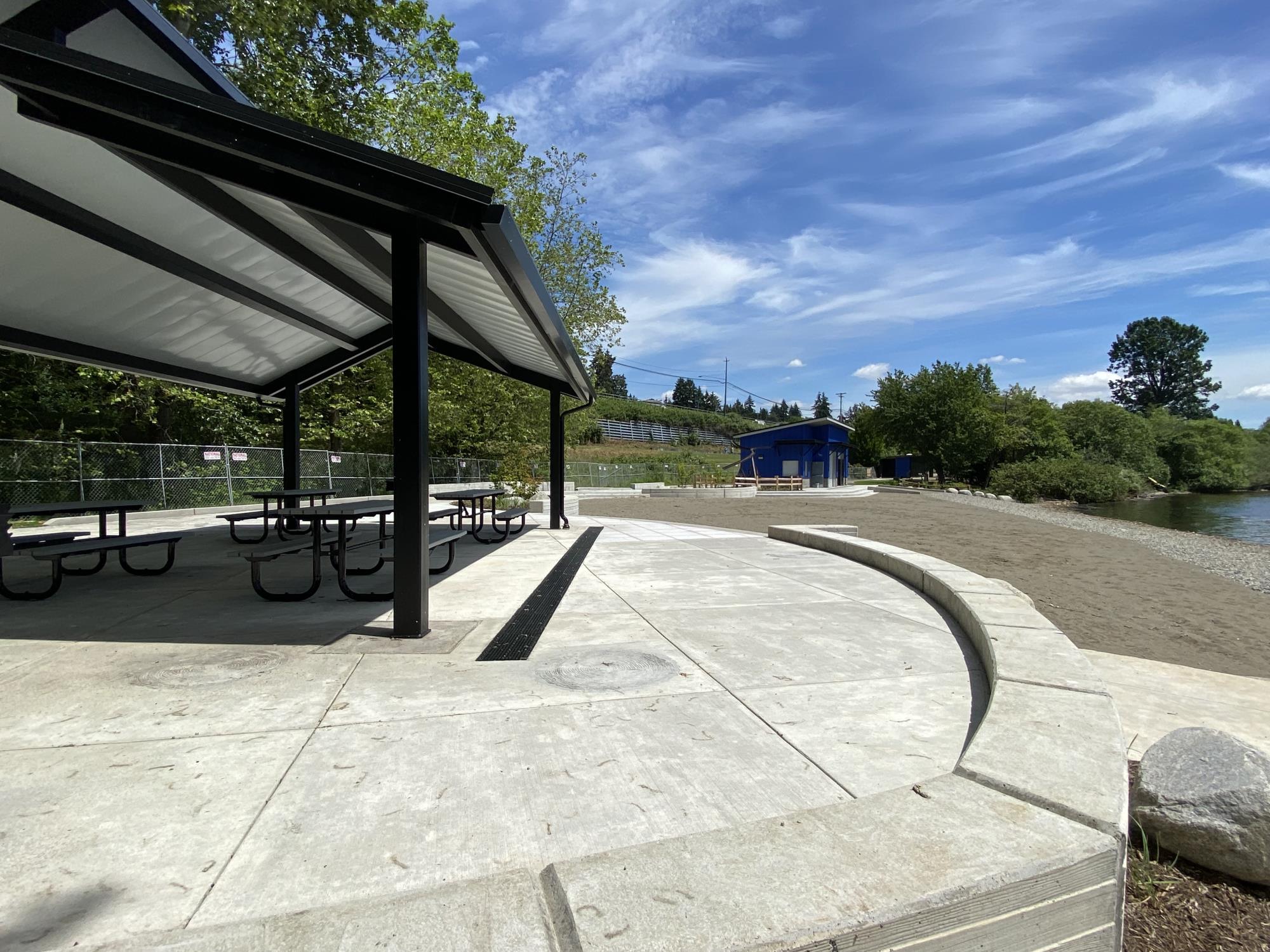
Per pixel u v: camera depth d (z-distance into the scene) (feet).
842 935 4.56
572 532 37.22
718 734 9.02
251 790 7.36
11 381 53.26
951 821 5.90
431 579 21.44
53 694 10.36
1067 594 30.09
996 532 55.57
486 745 8.61
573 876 5.12
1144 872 7.44
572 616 16.15
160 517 44.45
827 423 137.39
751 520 57.16
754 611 16.85
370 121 56.13
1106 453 167.12
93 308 23.29
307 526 38.22
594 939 4.41
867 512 72.90
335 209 13.10
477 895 5.04
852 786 7.55
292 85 48.98
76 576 22.08
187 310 25.09
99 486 45.11
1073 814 5.96
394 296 13.58
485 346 31.07
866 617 16.19
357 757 8.24
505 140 65.41
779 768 8.02
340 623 15.21
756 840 5.63
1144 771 8.18
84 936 4.96
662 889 4.97
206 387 31.96
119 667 11.79
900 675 11.68
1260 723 12.39
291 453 35.58
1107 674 15.92
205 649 13.05
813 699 10.42
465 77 62.39
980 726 7.99
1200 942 6.44
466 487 78.64
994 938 5.13
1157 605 28.25
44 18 14.92
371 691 10.62
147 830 6.52
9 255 18.89
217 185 15.49
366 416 69.77
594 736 8.94
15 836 6.39
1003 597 15.53
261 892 5.55
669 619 15.83
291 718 9.46
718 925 4.56
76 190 16.79
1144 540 58.08
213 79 18.42
